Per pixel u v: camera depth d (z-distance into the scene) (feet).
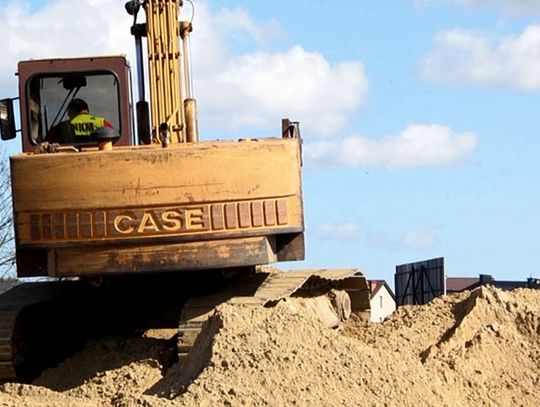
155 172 45.85
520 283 90.84
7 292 53.57
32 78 50.93
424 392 40.32
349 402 37.68
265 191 46.55
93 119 50.70
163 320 53.88
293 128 50.19
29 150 50.75
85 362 47.75
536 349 47.62
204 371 38.32
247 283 50.60
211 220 46.01
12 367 48.75
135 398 36.96
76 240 45.83
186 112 50.60
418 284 104.17
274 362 38.60
